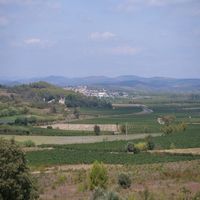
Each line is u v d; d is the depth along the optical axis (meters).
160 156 175.38
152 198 66.75
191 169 110.75
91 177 83.94
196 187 83.38
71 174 116.75
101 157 174.50
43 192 84.56
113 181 92.50
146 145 196.88
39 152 192.00
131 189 81.69
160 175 103.69
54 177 110.62
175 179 97.38
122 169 126.06
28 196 53.88
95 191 55.31
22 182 52.75
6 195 51.47
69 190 88.00
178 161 153.00
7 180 51.19
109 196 53.47
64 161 164.75
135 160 164.25
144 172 111.44
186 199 68.19
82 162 163.50
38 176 111.00
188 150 193.62
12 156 52.66
